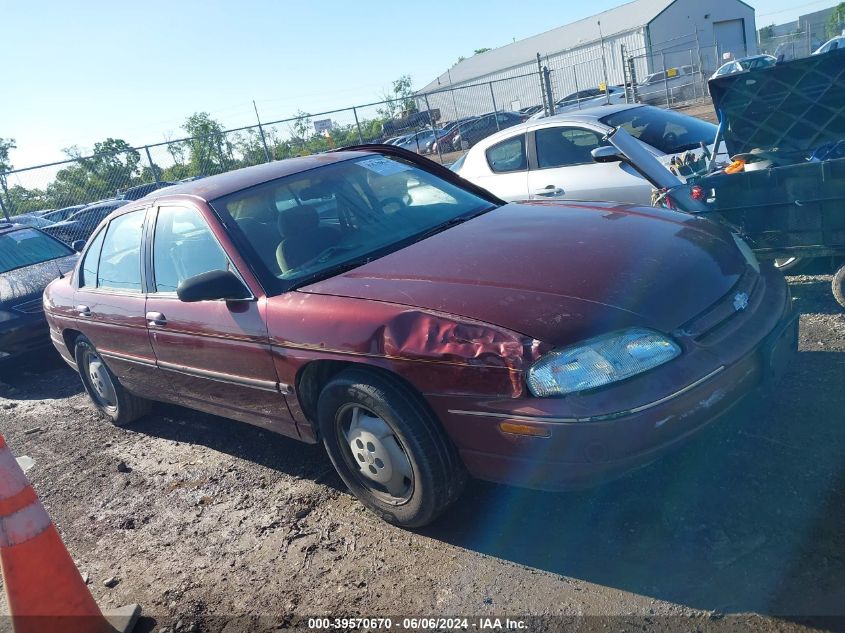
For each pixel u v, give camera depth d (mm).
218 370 3820
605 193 6730
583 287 2822
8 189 13984
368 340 2980
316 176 4203
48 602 2838
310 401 3482
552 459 2611
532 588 2740
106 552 3676
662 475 3223
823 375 3762
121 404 5234
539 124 7277
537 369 2584
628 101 23844
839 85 4809
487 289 2918
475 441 2814
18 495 2830
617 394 2535
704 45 40656
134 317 4340
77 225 13703
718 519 2865
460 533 3168
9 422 6125
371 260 3557
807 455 3115
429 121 18891
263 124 15680
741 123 5379
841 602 2352
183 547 3570
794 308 3293
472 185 4590
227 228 3748
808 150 5164
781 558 2590
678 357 2668
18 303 7430
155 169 14891
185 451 4734
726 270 3107
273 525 3582
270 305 3406
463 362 2717
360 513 3514
